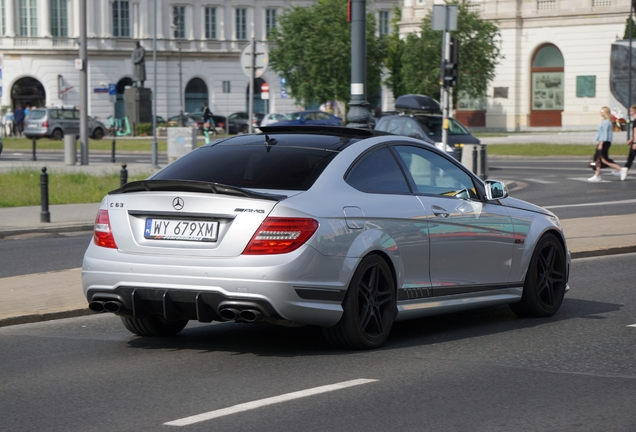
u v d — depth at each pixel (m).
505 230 9.24
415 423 5.90
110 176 29.23
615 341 8.53
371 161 8.30
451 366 7.51
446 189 8.90
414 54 62.47
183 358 7.89
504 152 43.88
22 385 7.00
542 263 9.77
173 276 7.48
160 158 45.09
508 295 9.40
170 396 6.61
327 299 7.58
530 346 8.31
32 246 16.09
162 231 7.65
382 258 8.05
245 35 87.81
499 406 6.30
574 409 6.23
